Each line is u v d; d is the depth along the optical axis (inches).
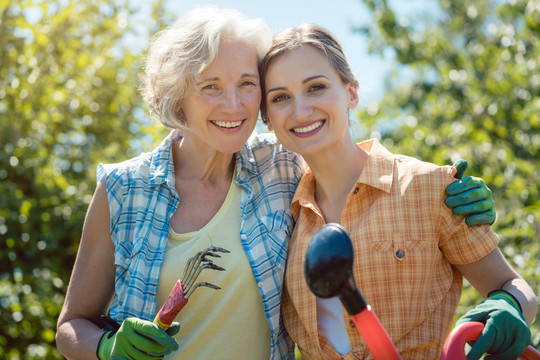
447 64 309.3
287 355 85.7
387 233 76.8
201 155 88.6
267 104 83.0
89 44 248.4
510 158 182.7
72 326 82.8
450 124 234.1
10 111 220.8
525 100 206.5
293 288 80.9
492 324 65.1
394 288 76.2
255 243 84.4
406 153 222.1
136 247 83.0
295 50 80.7
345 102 81.9
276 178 89.0
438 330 76.3
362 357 76.0
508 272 76.7
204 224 85.8
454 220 76.4
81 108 238.8
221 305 82.7
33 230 204.4
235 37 82.0
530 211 147.6
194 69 81.4
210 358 82.0
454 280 80.4
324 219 83.6
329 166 82.4
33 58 227.5
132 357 71.7
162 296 82.6
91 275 85.0
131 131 243.4
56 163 223.1
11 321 203.3
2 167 210.2
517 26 249.6
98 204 85.9
